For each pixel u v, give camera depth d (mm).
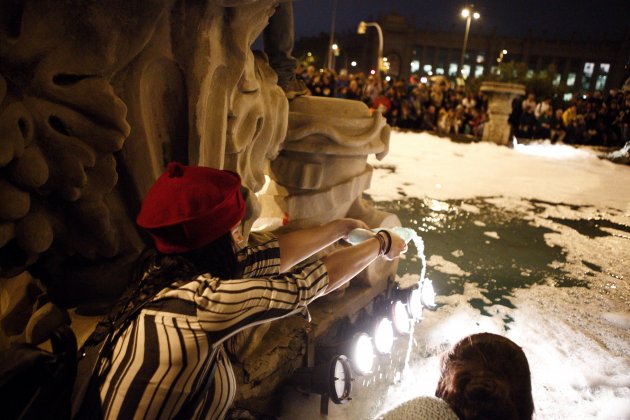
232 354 2207
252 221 2455
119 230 2033
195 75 1935
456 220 6070
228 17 2059
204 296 1154
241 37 2107
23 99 1651
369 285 3092
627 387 2920
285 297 1250
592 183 9031
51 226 1877
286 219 2865
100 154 1823
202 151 2057
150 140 1954
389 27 67188
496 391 1214
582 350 3277
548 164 10758
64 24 1677
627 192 8461
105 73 1788
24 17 1622
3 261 1778
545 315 3746
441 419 1250
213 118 2109
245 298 1177
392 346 3080
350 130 2898
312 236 1857
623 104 15781
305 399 2426
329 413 2443
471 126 15570
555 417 2627
